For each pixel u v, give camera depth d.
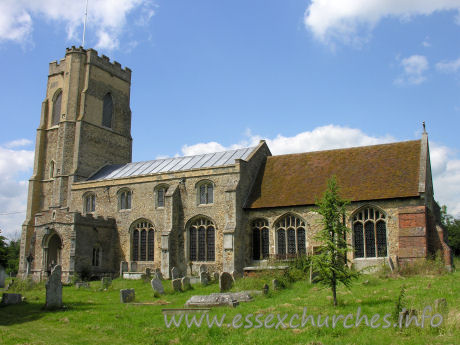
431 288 19.56
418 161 31.78
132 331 15.77
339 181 33.09
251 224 34.75
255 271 28.53
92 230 38.69
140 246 39.50
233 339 13.86
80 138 47.12
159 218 38.50
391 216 29.47
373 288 21.33
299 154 38.84
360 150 36.06
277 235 33.62
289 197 33.75
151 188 39.53
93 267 38.44
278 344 13.05
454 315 13.59
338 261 18.34
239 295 20.41
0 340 14.47
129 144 54.06
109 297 25.45
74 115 48.25
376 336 12.87
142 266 38.66
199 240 36.69
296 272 26.64
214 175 36.47
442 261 27.47
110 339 15.01
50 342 14.59
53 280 21.58
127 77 55.44
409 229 28.19
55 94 51.22
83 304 22.59
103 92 51.25
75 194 44.19
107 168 49.12
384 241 29.59
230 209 34.00
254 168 38.19
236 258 32.97
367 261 29.67
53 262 38.84
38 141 50.22
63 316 19.11
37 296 25.55
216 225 35.66
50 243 39.84
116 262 40.22
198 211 36.69
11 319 19.14
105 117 51.69
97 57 50.97
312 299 19.58
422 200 28.59
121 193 41.50
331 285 18.00
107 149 50.50
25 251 46.81
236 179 35.34
